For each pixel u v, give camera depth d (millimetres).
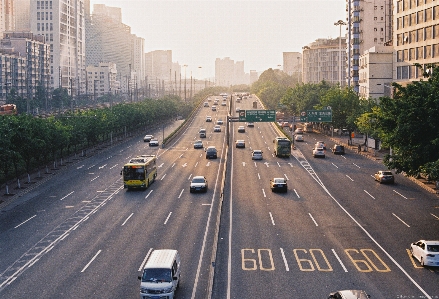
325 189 62438
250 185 65562
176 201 56000
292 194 59344
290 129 139750
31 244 40000
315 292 29328
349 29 170000
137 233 42719
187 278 31844
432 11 95375
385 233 42125
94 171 79125
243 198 57156
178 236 41594
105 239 41031
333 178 70562
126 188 64312
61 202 56312
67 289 30281
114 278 32000
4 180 69500
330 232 42531
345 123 114438
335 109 114438
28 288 30609
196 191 60625
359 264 34375
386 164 46844
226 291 29625
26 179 71688
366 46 164750
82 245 39469
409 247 38250
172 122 193125
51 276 32656
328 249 37781
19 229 44750
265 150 104000
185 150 105688
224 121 163000
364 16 164375
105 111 122312
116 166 84125
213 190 62438
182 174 75500
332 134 125938
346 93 117250
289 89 174625
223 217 48125
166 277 28062
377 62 124938
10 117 71250
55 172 77875
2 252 38031
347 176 72250
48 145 76812
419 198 56719
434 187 62625
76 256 36719
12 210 52812
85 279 31938
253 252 37188
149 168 65938
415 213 49375
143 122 151500
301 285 30516
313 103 151375
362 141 118625
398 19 110312
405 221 46188
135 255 36656
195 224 45594
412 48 104312
